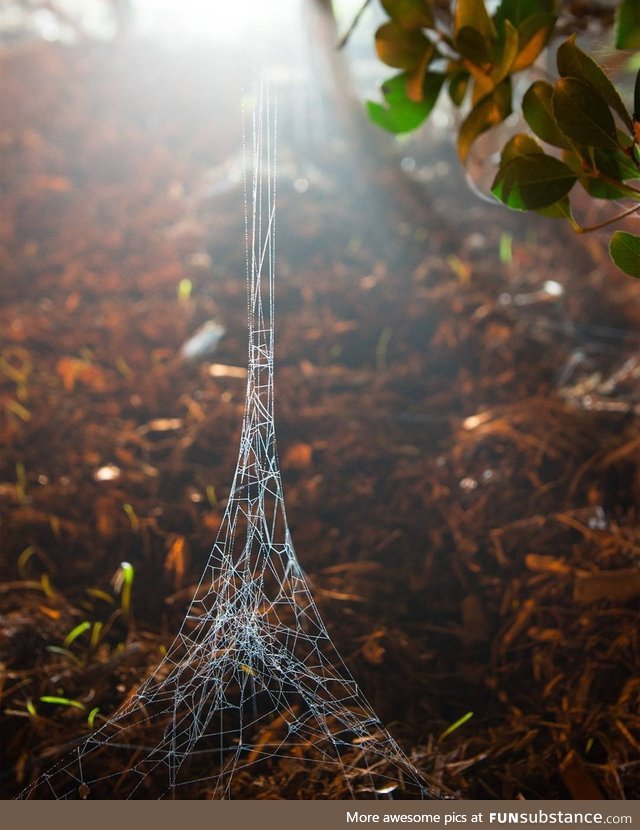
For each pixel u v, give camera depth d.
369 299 1.42
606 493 1.11
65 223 1.70
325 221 1.56
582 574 1.04
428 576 1.07
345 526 1.12
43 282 1.56
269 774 0.92
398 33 0.87
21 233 1.67
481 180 1.23
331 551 1.10
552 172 0.80
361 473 1.18
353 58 1.98
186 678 0.98
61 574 1.09
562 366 1.26
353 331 1.37
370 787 0.90
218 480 1.18
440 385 1.28
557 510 1.11
